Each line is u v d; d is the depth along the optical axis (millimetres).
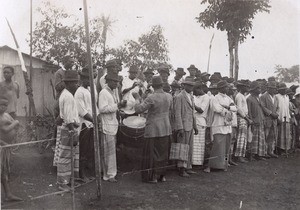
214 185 6391
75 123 5375
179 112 6855
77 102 5984
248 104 8992
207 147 8156
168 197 5520
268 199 5789
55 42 9523
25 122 8594
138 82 7715
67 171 5395
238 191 6121
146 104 6164
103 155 6195
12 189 5301
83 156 6070
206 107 7715
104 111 6039
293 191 6301
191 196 5652
